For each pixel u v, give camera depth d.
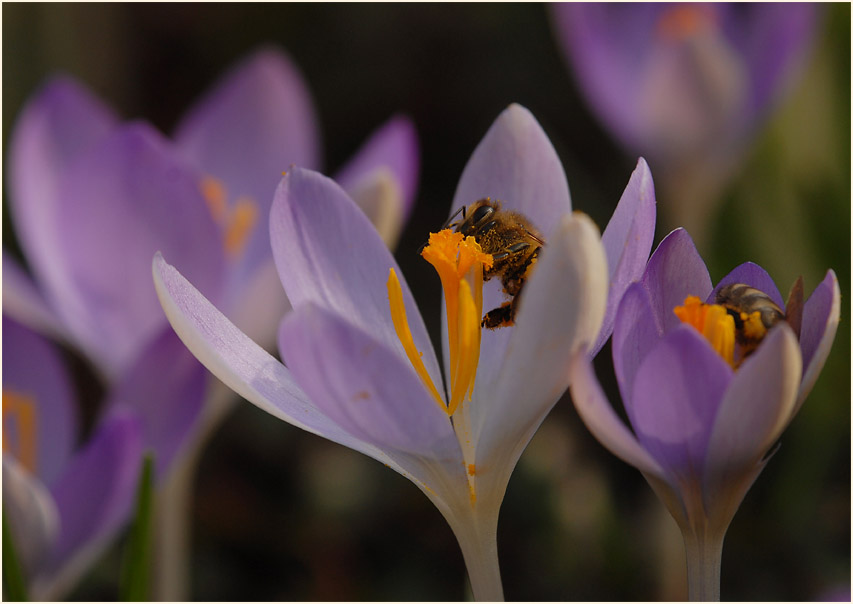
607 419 0.27
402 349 0.29
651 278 0.28
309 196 0.29
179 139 0.44
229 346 0.28
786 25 0.42
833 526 0.43
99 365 0.38
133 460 0.33
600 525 0.43
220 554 0.48
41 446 0.36
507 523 0.46
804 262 0.43
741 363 0.27
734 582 0.42
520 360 0.28
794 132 0.44
